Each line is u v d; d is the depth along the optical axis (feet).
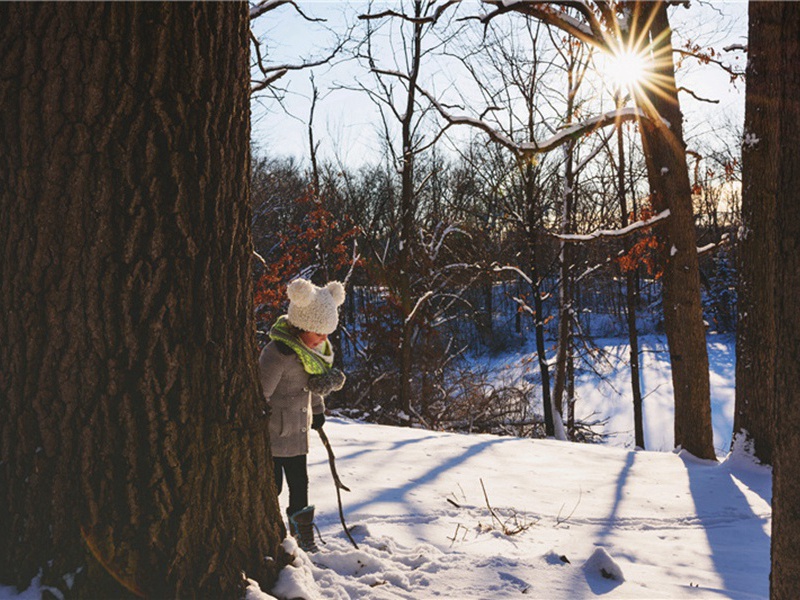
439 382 74.43
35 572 8.84
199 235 9.27
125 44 8.44
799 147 8.31
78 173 8.46
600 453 30.09
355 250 73.10
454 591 11.92
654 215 35.78
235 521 9.89
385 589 11.78
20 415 8.81
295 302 13.01
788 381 8.59
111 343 8.75
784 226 8.51
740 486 25.07
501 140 36.94
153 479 8.99
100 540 8.80
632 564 15.60
